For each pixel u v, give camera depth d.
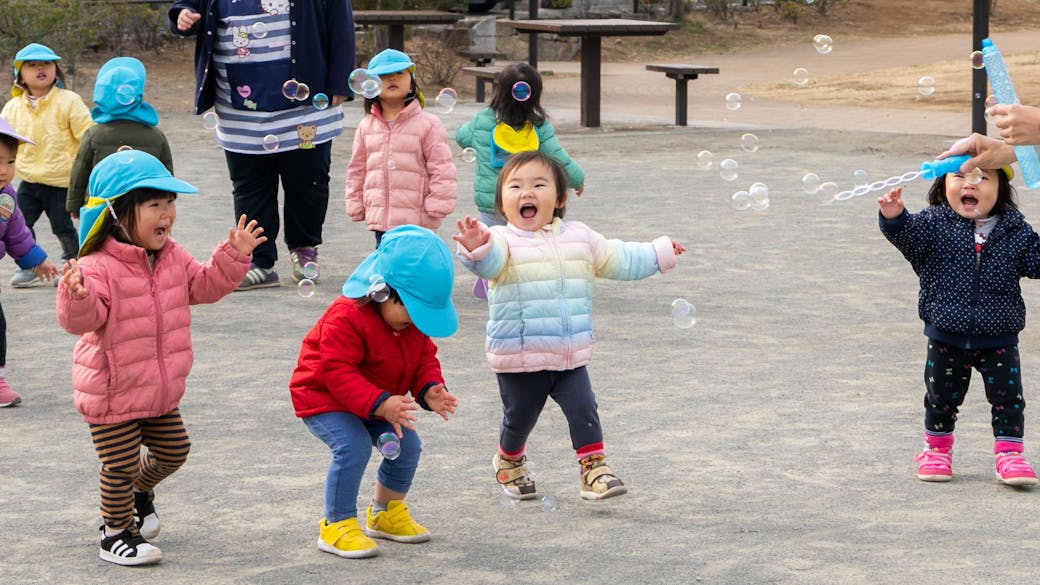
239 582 4.06
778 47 41.34
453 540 4.45
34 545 4.43
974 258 5.01
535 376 4.80
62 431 5.85
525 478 4.97
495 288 4.80
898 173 14.84
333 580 4.07
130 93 8.34
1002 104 4.69
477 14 36.00
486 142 8.16
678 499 4.88
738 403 6.23
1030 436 5.65
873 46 41.09
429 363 4.42
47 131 9.31
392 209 8.22
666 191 13.72
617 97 27.42
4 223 5.89
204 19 8.82
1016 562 4.18
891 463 5.32
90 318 4.05
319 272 9.67
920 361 7.07
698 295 8.88
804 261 10.05
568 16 38.25
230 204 12.98
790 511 4.72
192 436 5.73
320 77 8.89
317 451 5.52
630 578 4.05
